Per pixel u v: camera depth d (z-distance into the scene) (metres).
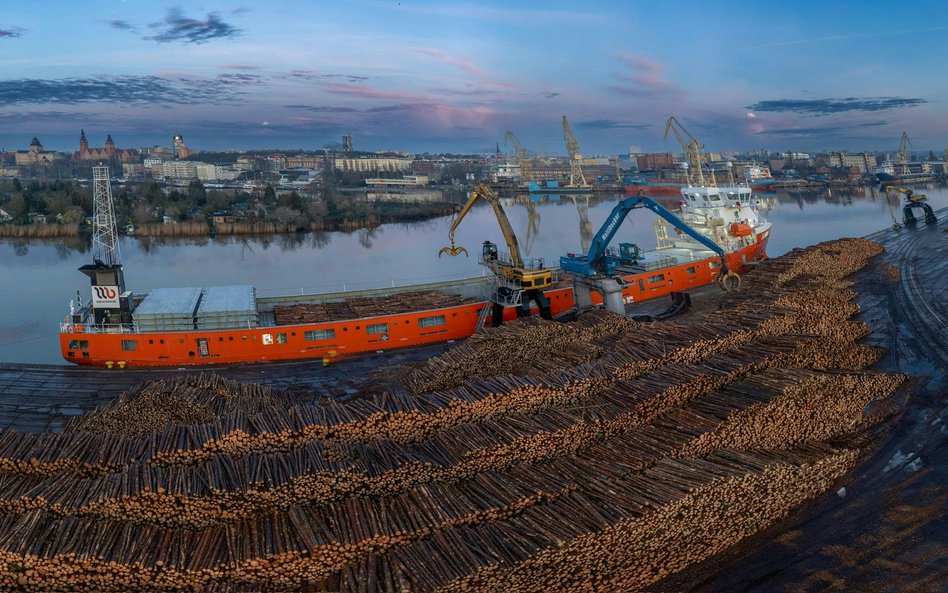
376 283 82.62
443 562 17.61
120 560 17.44
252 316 41.44
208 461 21.89
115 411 29.25
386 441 23.92
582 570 18.52
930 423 28.70
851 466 25.16
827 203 176.75
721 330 36.19
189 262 101.25
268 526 19.22
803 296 46.38
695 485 20.69
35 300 69.19
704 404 27.09
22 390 36.00
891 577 18.58
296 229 144.38
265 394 32.09
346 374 38.94
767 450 24.78
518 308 46.09
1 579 17.31
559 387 28.16
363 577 17.39
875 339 41.28
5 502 20.23
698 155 100.31
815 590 18.27
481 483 21.58
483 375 34.50
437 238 129.88
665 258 61.00
